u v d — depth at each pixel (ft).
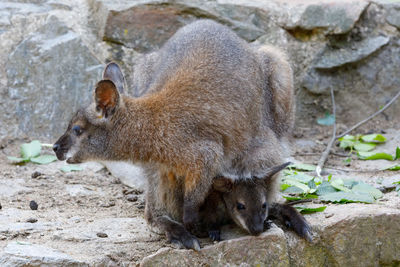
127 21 46.09
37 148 41.70
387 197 34.50
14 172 39.29
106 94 29.58
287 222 30.91
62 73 44.96
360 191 34.60
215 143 29.50
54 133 44.68
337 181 35.78
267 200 30.73
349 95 50.01
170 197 31.48
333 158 43.88
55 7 47.65
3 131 43.60
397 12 49.83
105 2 46.42
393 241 30.68
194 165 29.04
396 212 30.73
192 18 47.11
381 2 49.96
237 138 30.78
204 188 29.32
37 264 25.70
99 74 45.21
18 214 31.86
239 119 30.78
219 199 30.63
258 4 48.96
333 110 49.47
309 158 43.78
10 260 25.72
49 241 28.37
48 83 44.93
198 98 29.84
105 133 30.17
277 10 48.85
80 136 30.45
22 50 45.06
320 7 48.67
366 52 49.21
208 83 30.35
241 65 31.96
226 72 31.01
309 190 34.65
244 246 28.66
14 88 44.60
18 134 43.88
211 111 29.63
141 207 34.76
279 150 33.68
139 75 36.50
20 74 44.80
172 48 33.58
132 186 38.19
